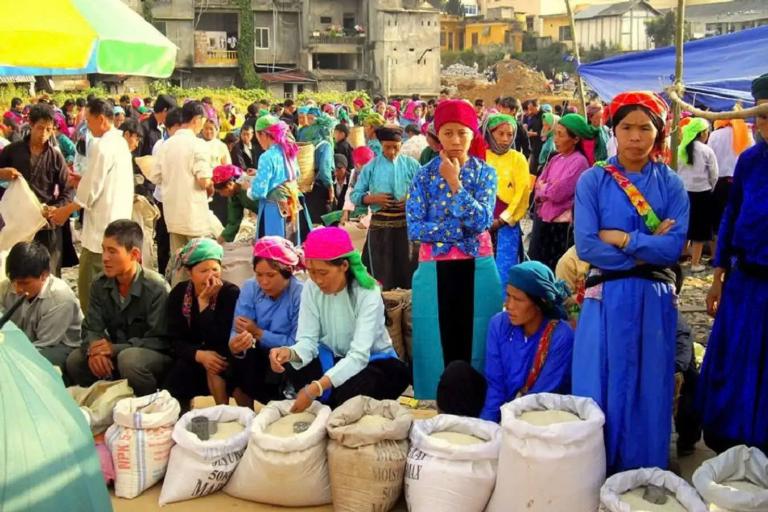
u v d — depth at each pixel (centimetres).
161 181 714
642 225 344
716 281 394
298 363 423
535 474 329
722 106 977
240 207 710
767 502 307
